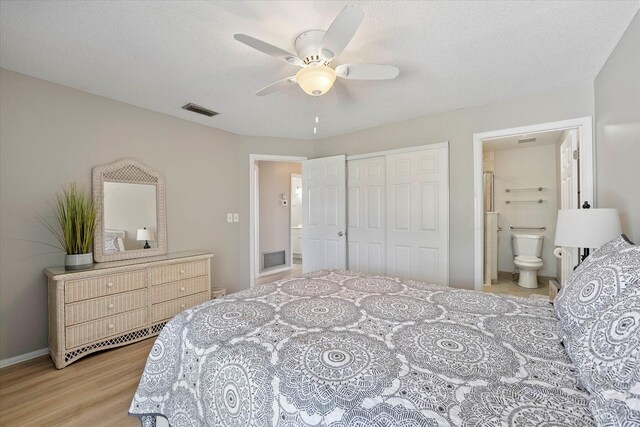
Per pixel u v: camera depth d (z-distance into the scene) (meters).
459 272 2.97
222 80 2.31
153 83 2.36
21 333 2.22
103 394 1.82
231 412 1.00
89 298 2.25
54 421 1.58
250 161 3.92
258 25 1.62
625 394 0.61
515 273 4.68
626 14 1.55
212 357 1.10
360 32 1.68
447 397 0.77
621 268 0.99
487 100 2.73
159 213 3.03
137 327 2.53
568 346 0.97
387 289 1.81
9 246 2.18
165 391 1.26
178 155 3.22
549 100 2.52
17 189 2.21
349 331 1.19
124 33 1.70
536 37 1.75
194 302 2.96
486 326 1.23
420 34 1.71
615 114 1.89
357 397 0.79
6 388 1.88
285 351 1.03
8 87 2.15
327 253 3.88
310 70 1.68
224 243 3.70
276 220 5.64
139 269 2.55
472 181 2.89
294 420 0.83
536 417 0.69
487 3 1.46
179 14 1.53
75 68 2.12
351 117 3.21
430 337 1.13
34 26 1.62
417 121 3.22
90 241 2.44
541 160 4.50
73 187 2.47
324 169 3.91
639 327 0.72
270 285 1.90
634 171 1.63
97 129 2.61
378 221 3.52
